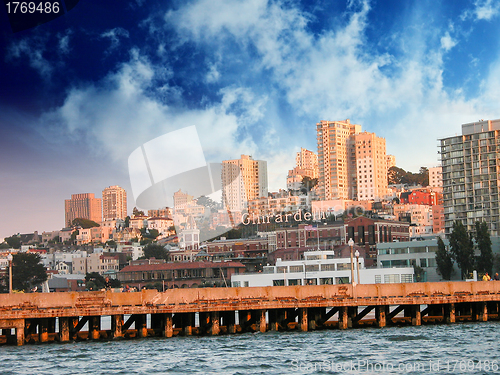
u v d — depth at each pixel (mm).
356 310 83875
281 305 77250
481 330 77062
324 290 78812
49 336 76062
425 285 81875
